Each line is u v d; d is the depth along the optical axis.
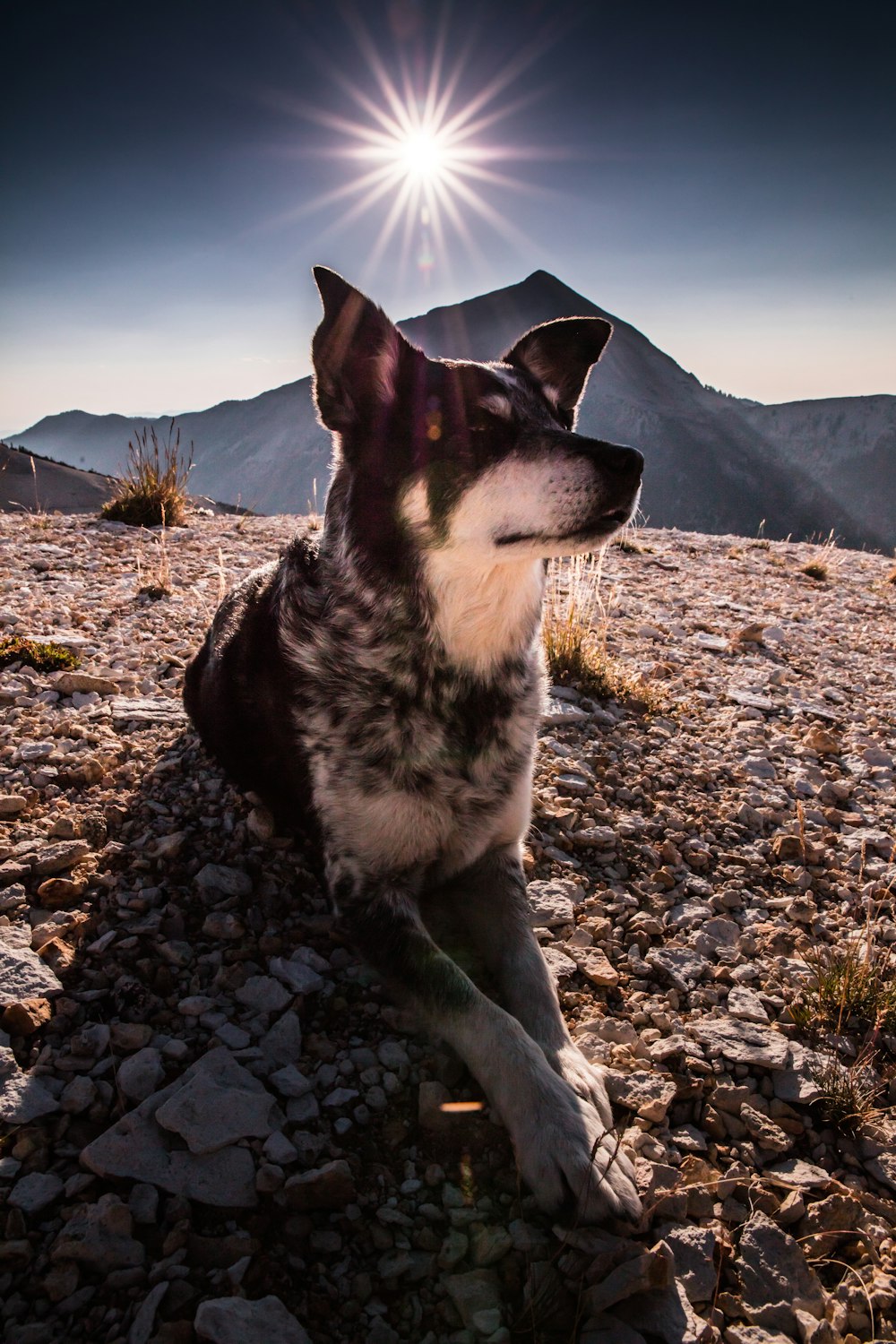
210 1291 0.43
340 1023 0.60
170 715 0.94
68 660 1.04
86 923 0.63
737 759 1.04
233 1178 0.48
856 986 0.65
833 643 1.64
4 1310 0.41
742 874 0.81
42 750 0.82
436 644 0.64
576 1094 0.52
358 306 0.64
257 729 0.73
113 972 0.60
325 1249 0.46
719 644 1.48
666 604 1.83
